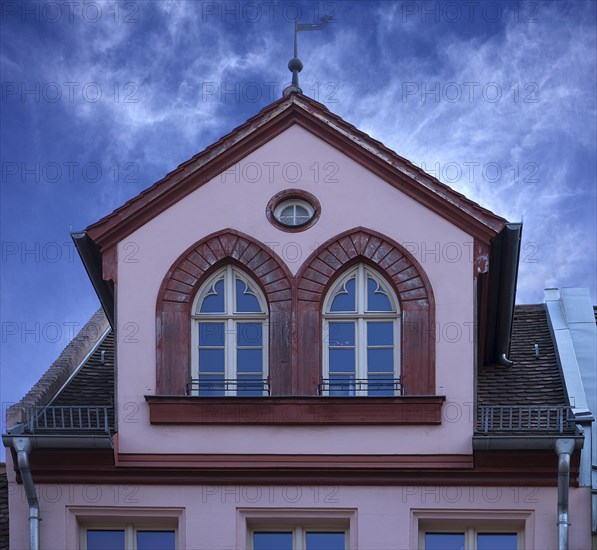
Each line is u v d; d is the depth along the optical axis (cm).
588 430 1755
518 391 1878
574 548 1709
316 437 1748
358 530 1738
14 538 1756
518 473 1734
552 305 2114
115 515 1761
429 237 1797
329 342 1786
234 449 1752
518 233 1797
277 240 1808
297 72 1891
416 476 1742
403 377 1756
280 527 1769
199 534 1745
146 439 1761
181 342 1783
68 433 1745
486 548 1753
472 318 1769
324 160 1831
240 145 1838
